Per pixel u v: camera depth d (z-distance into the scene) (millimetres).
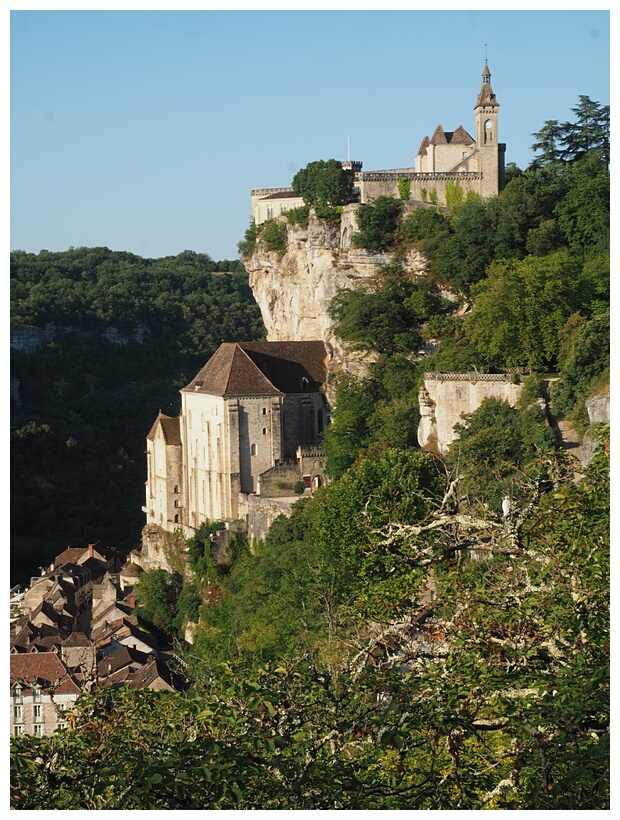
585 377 98188
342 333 139500
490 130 148125
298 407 143625
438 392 109062
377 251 145375
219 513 141125
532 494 39531
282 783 31953
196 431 147625
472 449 93438
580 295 116188
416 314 138375
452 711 32812
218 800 31031
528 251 132000
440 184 148375
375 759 36000
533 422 97562
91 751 33875
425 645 41000
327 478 134125
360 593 46625
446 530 37531
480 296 116875
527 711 31953
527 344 112125
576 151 163500
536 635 35281
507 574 38219
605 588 36000
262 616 101188
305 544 106000
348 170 153500
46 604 144625
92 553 185250
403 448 118062
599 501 39875
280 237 169375
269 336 176250
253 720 33156
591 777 31531
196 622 134125
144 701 36781
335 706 33312
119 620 134750
